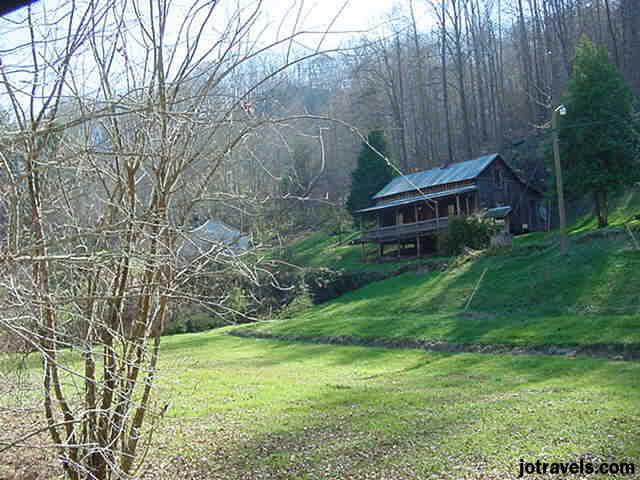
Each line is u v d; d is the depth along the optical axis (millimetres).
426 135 54688
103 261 3234
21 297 3150
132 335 4645
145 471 7215
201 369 16562
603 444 6754
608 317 16844
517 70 61188
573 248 24922
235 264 4301
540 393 10359
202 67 4207
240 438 8688
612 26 51125
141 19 4184
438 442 7578
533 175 44031
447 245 33125
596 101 29656
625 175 29438
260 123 3961
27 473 6977
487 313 21250
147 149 4316
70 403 4641
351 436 8398
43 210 4148
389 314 25016
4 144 2926
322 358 18297
